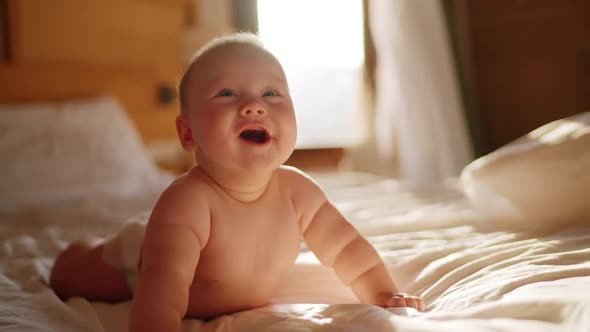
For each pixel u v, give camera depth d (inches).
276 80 26.8
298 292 31.9
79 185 76.2
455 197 63.5
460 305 24.9
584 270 26.1
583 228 39.2
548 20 119.0
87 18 104.3
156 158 115.6
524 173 41.8
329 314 25.2
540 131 48.0
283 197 28.7
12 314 27.5
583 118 45.7
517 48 123.9
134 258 30.8
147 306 23.1
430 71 112.8
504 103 126.7
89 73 104.4
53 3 99.0
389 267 33.7
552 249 32.2
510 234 40.2
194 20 125.6
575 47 115.9
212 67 26.3
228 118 25.1
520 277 26.2
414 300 26.9
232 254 26.4
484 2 128.0
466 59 127.0
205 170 27.1
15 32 94.1
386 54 116.9
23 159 75.9
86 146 84.0
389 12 114.5
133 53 112.2
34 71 96.6
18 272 37.6
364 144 132.0
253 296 28.0
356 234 29.7
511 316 21.8
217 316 28.1
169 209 25.4
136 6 112.7
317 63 163.3
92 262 32.9
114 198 72.4
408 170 113.8
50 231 52.3
